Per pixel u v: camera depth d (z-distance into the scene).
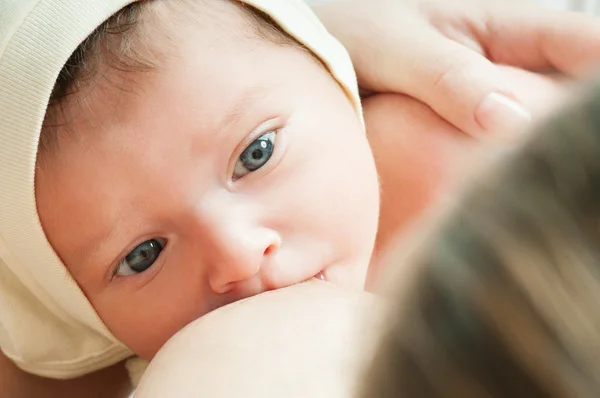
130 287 0.63
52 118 0.59
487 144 0.26
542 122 0.21
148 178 0.59
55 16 0.59
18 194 0.61
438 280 0.20
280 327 0.46
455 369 0.19
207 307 0.61
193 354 0.46
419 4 0.87
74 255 0.63
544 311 0.18
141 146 0.58
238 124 0.61
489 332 0.19
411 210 0.75
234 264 0.58
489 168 0.22
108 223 0.60
